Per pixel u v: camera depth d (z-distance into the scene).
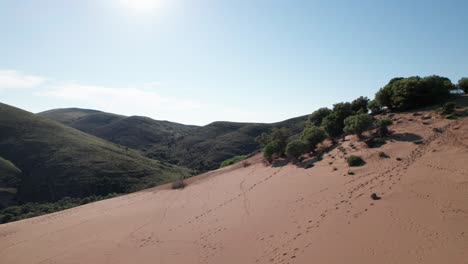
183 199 32.47
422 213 14.63
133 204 34.66
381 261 11.73
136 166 85.75
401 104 33.62
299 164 31.56
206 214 24.97
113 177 75.19
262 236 17.42
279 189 25.67
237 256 15.79
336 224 15.92
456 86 34.31
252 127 149.88
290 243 15.43
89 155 84.06
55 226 29.25
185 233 21.41
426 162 20.88
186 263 16.44
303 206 19.94
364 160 24.67
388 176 20.38
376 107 38.00
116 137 169.25
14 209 57.88
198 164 118.62
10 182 67.81
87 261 19.16
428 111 30.72
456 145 21.97
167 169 95.12
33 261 20.59
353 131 31.34
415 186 17.83
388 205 16.33
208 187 35.56
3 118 92.62
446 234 12.45
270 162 37.66
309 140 33.72
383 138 27.56
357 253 12.73
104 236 23.78
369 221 15.20
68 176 72.12
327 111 43.47
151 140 173.12
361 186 20.05
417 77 34.84
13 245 24.98
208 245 18.30
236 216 22.39
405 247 12.26
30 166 75.00
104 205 37.16
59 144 87.00
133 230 24.19
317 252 13.70
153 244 20.41
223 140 139.38
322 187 22.34
